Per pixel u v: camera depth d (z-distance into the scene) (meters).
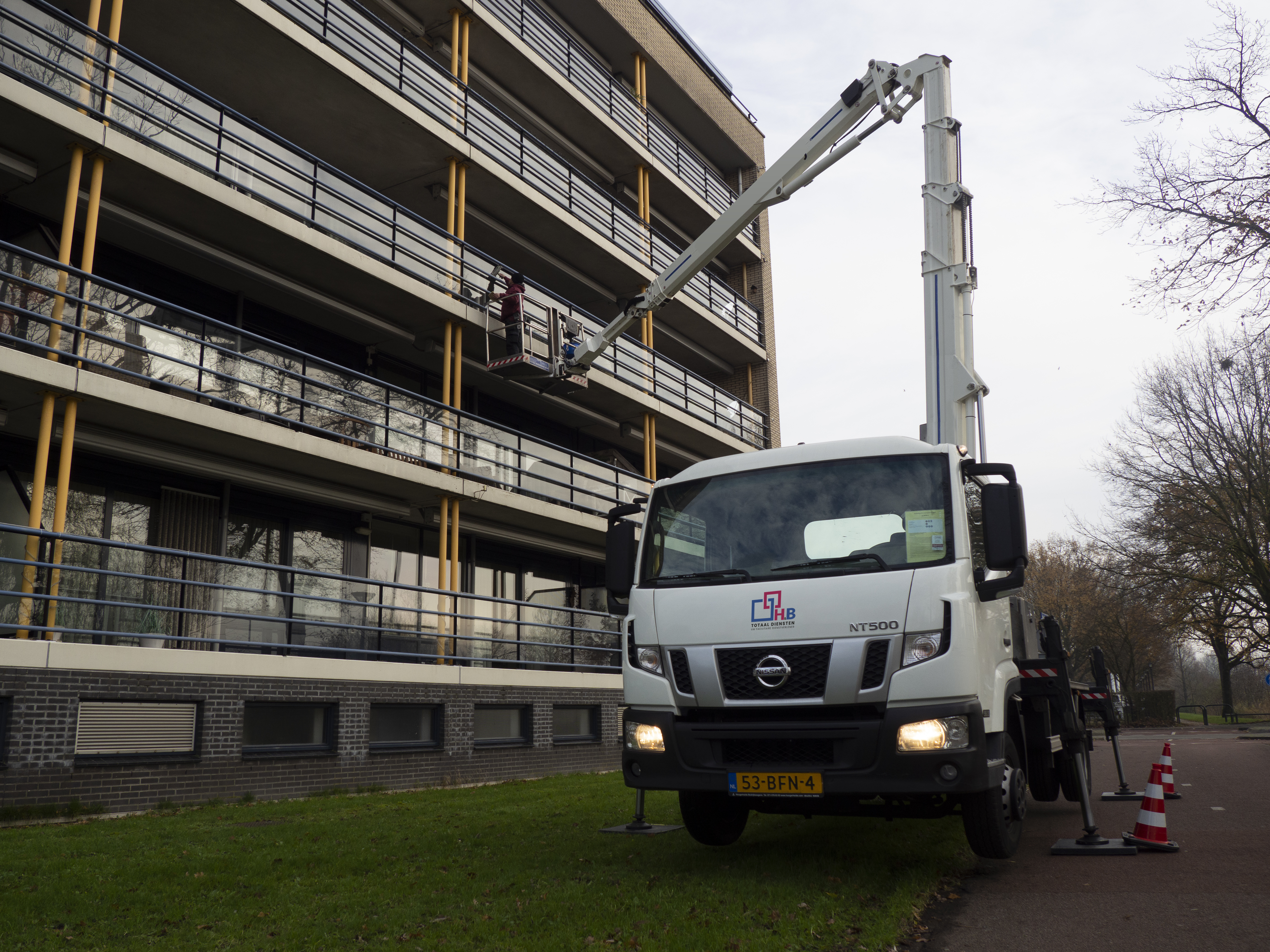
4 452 12.09
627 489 21.55
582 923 4.86
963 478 6.24
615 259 22.67
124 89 13.22
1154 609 38.66
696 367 29.09
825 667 5.67
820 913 4.98
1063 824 8.30
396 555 17.23
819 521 6.17
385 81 16.55
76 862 6.58
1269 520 33.25
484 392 20.70
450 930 4.78
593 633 19.41
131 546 10.54
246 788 11.26
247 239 14.22
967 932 4.80
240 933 4.80
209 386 13.50
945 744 5.42
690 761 5.94
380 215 16.09
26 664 9.45
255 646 12.11
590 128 23.78
